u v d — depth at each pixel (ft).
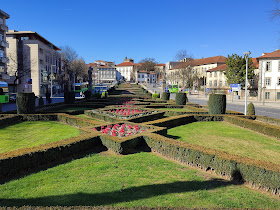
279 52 153.17
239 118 46.29
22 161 19.04
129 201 14.40
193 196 15.35
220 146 29.68
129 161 22.26
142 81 445.37
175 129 40.52
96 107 74.23
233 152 27.04
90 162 21.80
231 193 16.10
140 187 16.58
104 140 26.37
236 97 165.17
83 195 15.16
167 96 102.12
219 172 19.63
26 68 157.99
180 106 74.69
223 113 54.80
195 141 32.04
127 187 16.57
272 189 16.34
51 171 19.39
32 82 159.53
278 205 14.61
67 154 23.06
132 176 18.62
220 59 240.53
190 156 21.89
